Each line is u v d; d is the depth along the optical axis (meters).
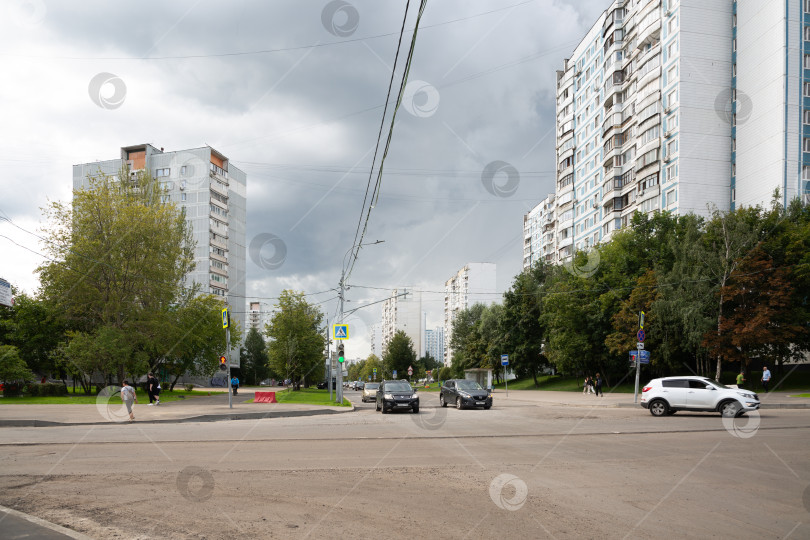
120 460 10.20
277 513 6.41
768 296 37.09
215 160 84.06
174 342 42.47
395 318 145.38
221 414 22.88
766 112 48.75
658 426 17.05
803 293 38.75
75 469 9.20
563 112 80.31
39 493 7.39
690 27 52.16
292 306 63.09
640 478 8.54
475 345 81.06
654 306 40.00
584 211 73.56
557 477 8.62
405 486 7.91
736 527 5.93
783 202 46.28
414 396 25.62
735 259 37.34
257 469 9.27
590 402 33.69
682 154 51.44
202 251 80.50
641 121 56.94
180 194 81.12
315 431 16.14
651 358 44.59
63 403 30.31
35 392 37.03
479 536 5.55
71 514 6.35
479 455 10.95
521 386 70.75
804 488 7.84
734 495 7.39
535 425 17.83
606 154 63.91
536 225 108.25
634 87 59.19
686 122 51.62
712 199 51.59
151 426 18.25
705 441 13.07
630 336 44.56
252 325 101.75
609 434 14.75
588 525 5.95
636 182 58.00
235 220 89.94
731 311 38.91
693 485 8.02
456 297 127.75
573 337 51.91
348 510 6.56
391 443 12.95
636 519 6.20
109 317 38.44
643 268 46.53
